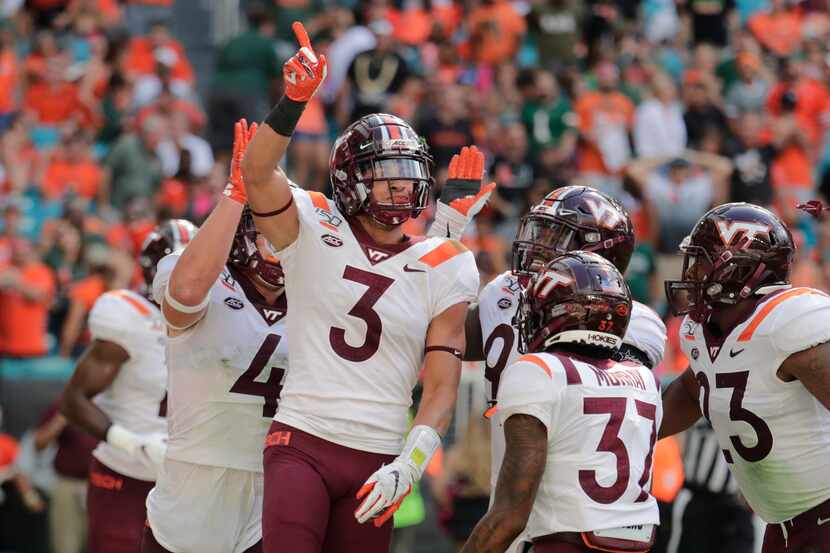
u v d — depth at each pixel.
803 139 50.19
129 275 39.16
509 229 42.84
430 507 34.12
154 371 21.98
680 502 25.47
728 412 16.78
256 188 15.78
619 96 50.06
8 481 33.88
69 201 41.22
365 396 15.93
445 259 16.39
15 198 45.81
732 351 16.62
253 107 48.22
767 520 17.23
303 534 15.42
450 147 45.00
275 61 49.19
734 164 46.19
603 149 48.09
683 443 27.42
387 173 15.93
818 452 16.47
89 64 50.66
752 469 16.91
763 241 16.56
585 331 15.52
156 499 18.06
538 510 15.19
